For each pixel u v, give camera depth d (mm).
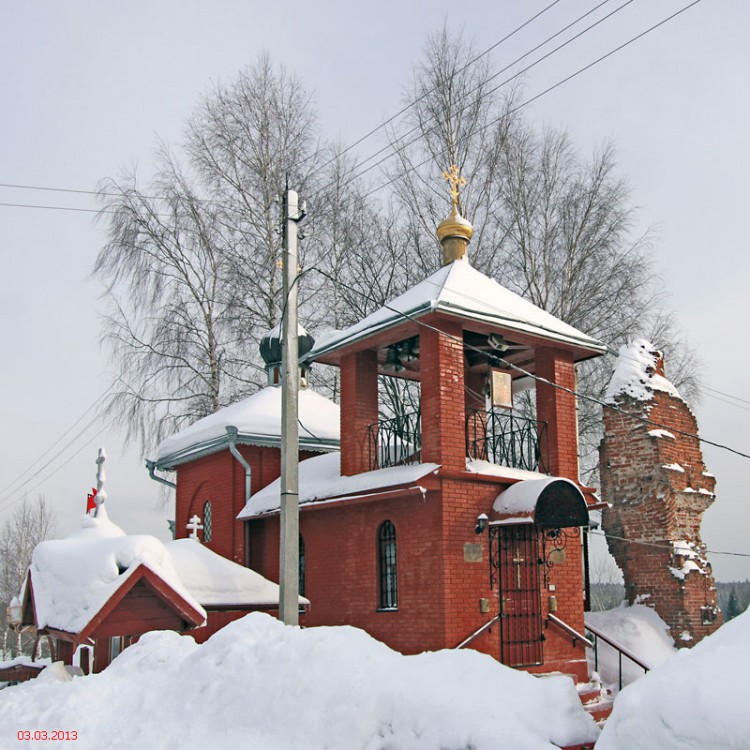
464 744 5816
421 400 13633
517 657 13258
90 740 7883
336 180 27484
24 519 48406
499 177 25500
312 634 7969
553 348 15031
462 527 13039
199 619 11766
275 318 25547
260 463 18359
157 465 20844
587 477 24500
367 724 6441
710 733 4438
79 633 10969
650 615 16500
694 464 17688
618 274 24375
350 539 14578
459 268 15016
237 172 26438
